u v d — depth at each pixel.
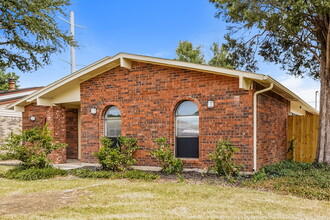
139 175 8.33
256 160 8.26
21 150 9.72
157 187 6.94
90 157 11.04
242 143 8.29
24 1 11.37
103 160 9.43
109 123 10.96
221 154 7.89
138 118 10.02
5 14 11.40
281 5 8.06
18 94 22.11
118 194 6.34
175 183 7.45
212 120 8.74
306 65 13.23
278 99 11.00
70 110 14.59
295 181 7.04
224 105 8.59
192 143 9.23
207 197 5.98
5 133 17.86
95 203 5.62
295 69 13.58
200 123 8.91
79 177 8.87
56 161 12.41
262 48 12.95
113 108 10.89
